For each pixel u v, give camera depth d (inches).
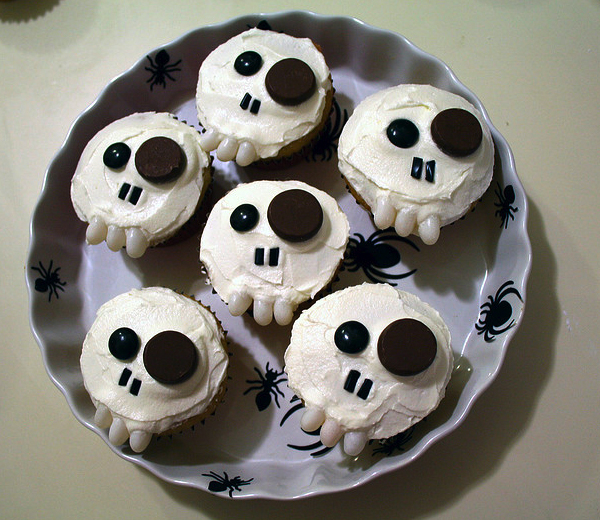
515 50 13.0
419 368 9.1
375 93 11.6
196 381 9.9
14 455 11.4
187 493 10.9
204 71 11.6
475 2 13.4
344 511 10.5
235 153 11.1
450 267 11.3
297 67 10.9
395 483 10.6
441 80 11.6
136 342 9.9
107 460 11.2
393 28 13.4
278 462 10.5
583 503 10.3
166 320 10.2
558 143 12.3
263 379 11.0
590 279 11.4
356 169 10.7
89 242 10.9
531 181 12.0
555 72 12.8
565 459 10.6
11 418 11.6
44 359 10.4
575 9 13.2
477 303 11.1
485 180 10.5
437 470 10.6
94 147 11.3
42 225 11.5
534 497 10.4
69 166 11.9
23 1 14.4
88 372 10.1
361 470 9.7
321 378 9.5
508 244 10.7
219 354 10.2
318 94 11.2
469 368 10.4
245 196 10.8
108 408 9.8
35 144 13.4
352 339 9.3
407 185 10.3
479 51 13.1
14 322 12.2
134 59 13.9
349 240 11.6
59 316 11.4
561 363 11.0
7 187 13.1
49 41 14.1
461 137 10.1
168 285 11.8
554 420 10.8
